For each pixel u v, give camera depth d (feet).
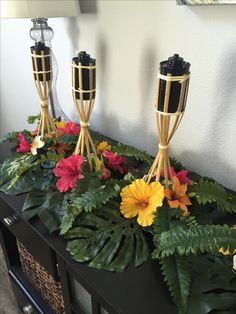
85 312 2.62
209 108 2.74
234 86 2.49
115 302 1.83
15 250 3.92
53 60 3.62
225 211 2.49
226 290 1.83
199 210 2.43
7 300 4.47
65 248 2.23
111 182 2.47
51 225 2.41
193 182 2.54
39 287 3.62
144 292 1.89
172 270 1.87
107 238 2.22
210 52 2.54
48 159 2.93
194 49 2.63
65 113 4.44
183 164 3.19
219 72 2.55
